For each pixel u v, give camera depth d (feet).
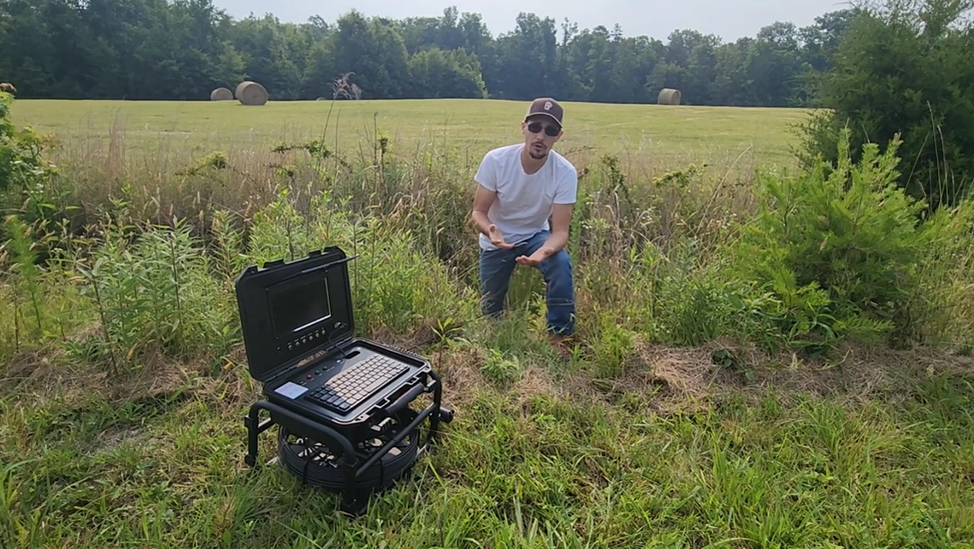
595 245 14.07
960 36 16.71
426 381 7.11
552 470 7.18
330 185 16.90
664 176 17.28
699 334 10.46
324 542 5.98
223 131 33.91
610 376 9.63
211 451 7.39
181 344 9.39
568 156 21.72
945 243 11.64
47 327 9.87
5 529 5.86
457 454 7.44
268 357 6.40
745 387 9.43
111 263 9.32
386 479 6.61
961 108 16.19
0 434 7.43
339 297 7.33
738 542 6.15
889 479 7.30
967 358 10.31
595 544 6.07
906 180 16.70
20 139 14.56
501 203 12.10
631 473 7.25
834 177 11.04
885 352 10.36
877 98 16.85
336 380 6.65
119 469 7.00
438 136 27.81
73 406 8.18
